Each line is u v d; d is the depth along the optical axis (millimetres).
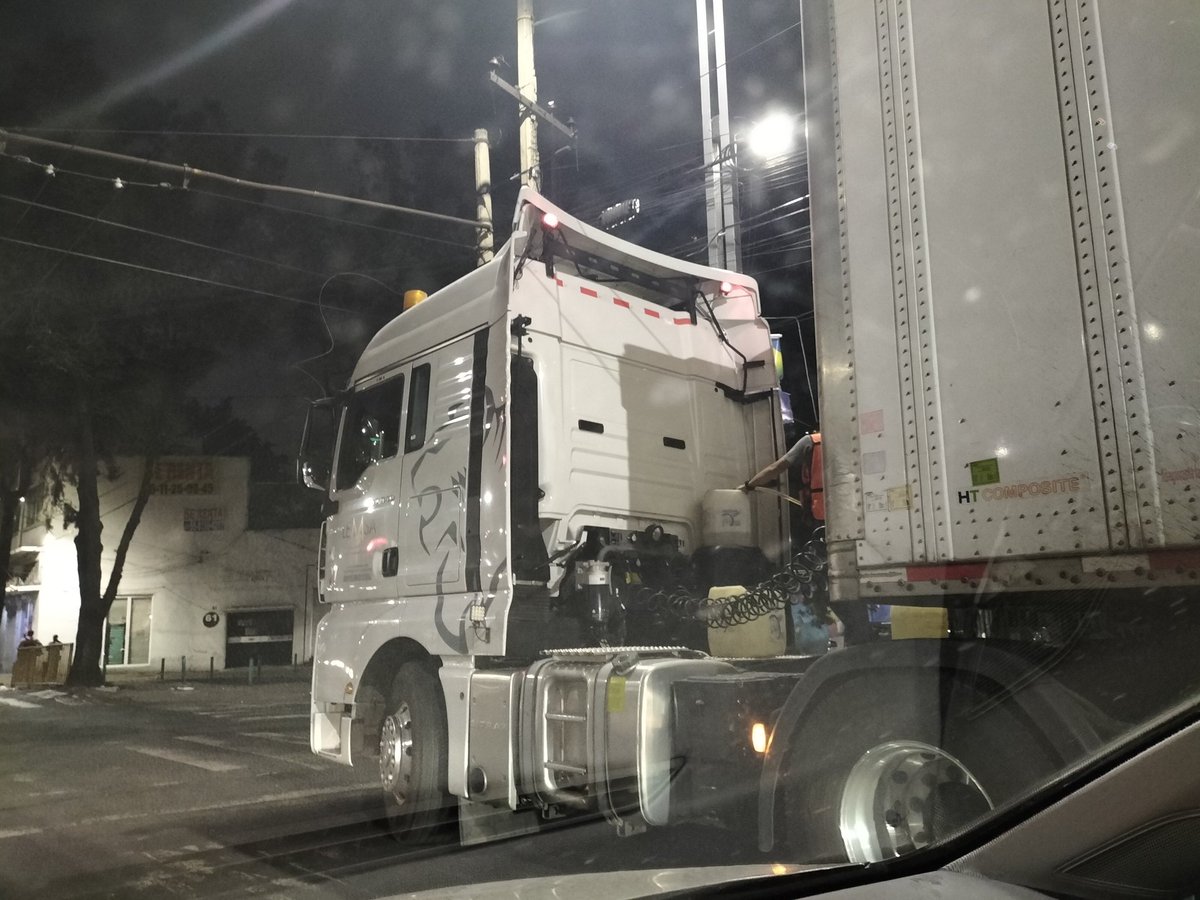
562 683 4824
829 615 5262
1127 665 3018
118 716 16078
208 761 9883
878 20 3871
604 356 6148
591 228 6172
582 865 4770
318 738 6691
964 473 3383
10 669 32781
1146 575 2891
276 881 5070
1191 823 2223
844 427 3824
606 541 5875
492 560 5332
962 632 3561
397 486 6312
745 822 3934
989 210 3408
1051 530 3125
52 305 21359
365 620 6336
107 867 5480
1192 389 2830
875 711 3482
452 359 6020
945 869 2551
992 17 3469
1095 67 3152
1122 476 2969
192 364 24156
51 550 30875
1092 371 3068
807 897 2373
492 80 14062
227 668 31359
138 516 25609
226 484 32062
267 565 32094
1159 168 2969
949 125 3570
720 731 4074
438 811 5520
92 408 24547
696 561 6398
